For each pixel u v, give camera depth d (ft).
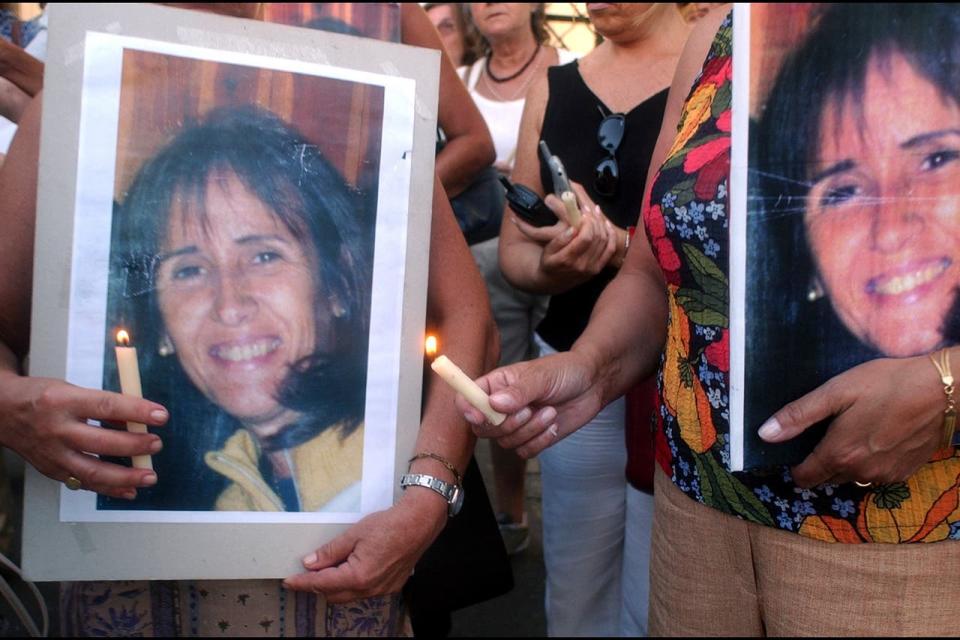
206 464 3.39
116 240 3.20
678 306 3.61
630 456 5.32
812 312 2.96
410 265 3.48
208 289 3.31
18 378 3.12
